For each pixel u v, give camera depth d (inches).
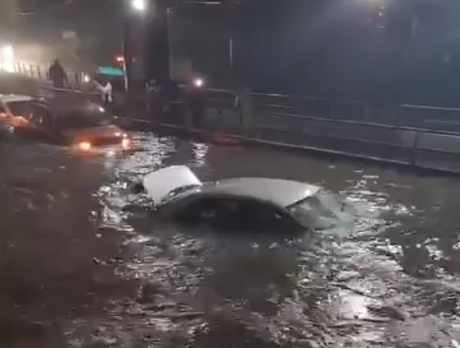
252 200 327.6
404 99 780.6
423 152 561.3
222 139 705.6
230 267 294.8
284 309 251.8
